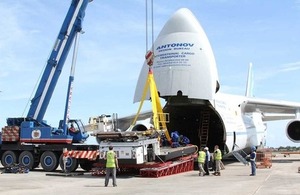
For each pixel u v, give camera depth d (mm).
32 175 19281
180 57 21797
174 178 17750
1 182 16016
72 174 19156
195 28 22484
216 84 22406
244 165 26750
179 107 24281
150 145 19109
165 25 23031
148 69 22406
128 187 14117
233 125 23625
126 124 27781
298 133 26312
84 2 22719
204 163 19469
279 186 13898
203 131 24422
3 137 22234
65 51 22672
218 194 11727
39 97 22438
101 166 19016
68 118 21641
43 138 21547
